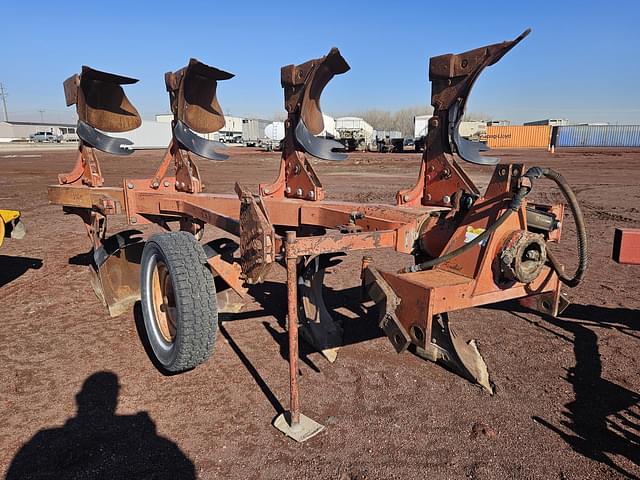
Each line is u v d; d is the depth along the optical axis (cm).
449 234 311
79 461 268
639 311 496
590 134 6150
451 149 342
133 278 504
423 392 341
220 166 2812
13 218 541
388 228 328
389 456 273
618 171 2289
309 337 420
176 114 481
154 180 489
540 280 315
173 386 346
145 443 283
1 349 402
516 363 385
